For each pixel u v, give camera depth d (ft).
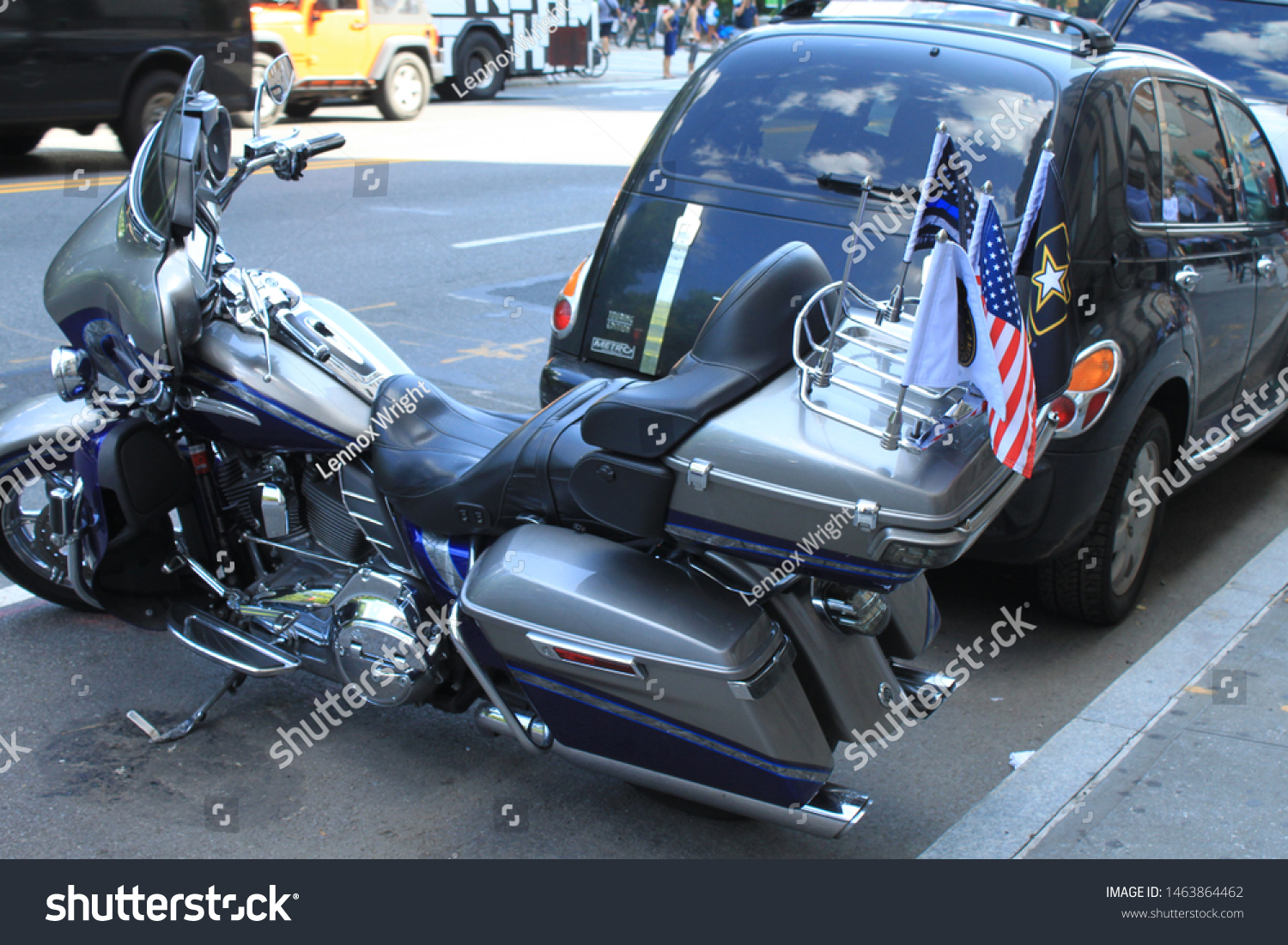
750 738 8.80
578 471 9.09
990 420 7.82
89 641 13.52
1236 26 26.30
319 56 54.44
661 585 9.09
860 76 14.30
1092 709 12.38
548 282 30.22
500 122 61.62
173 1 40.45
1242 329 16.47
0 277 27.32
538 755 10.63
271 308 11.23
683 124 15.06
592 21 77.30
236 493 11.86
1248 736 11.77
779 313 8.97
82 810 10.59
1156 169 14.34
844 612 9.43
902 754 11.84
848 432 8.39
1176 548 16.96
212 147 11.16
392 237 34.24
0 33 35.96
